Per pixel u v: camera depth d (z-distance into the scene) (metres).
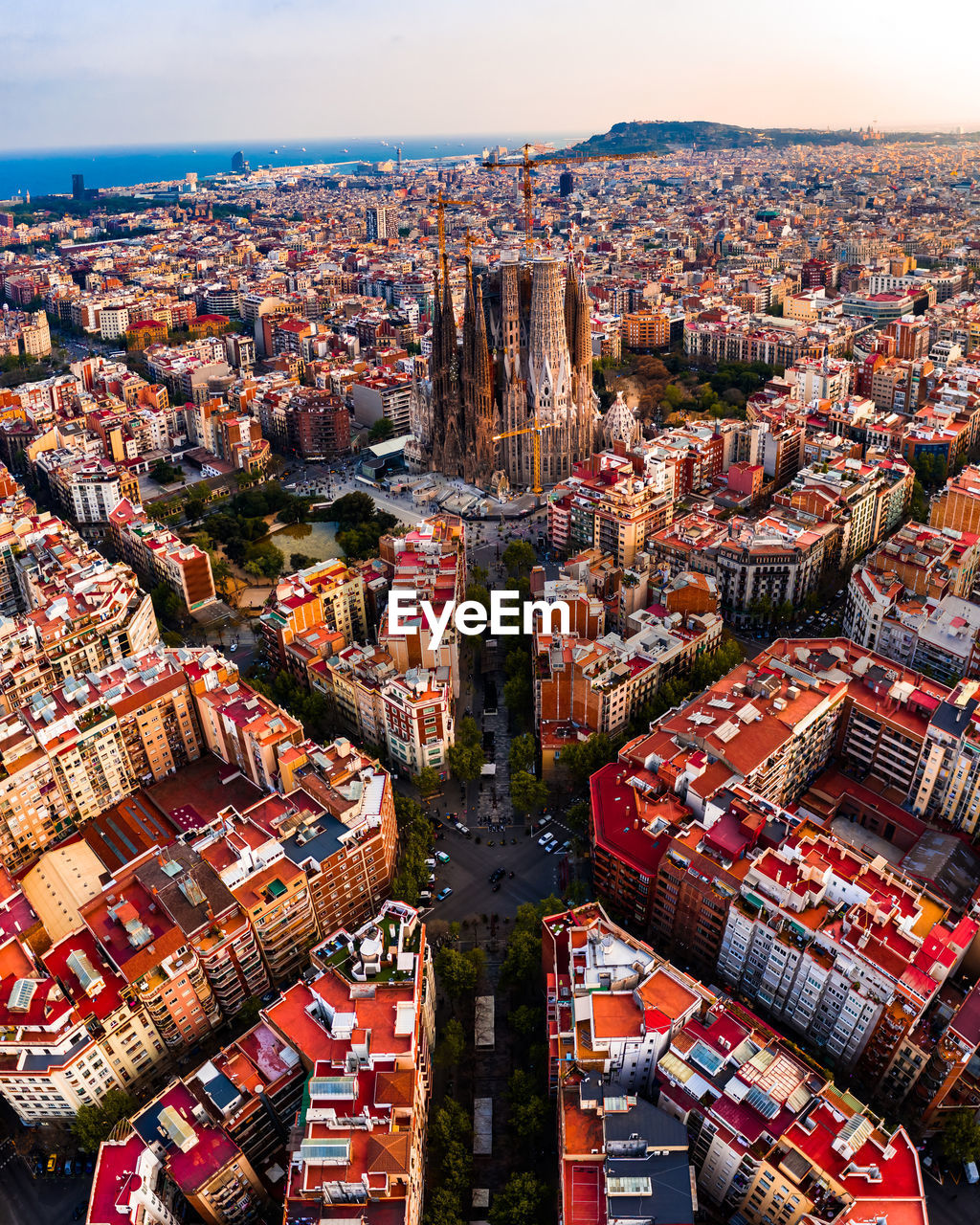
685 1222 187.12
